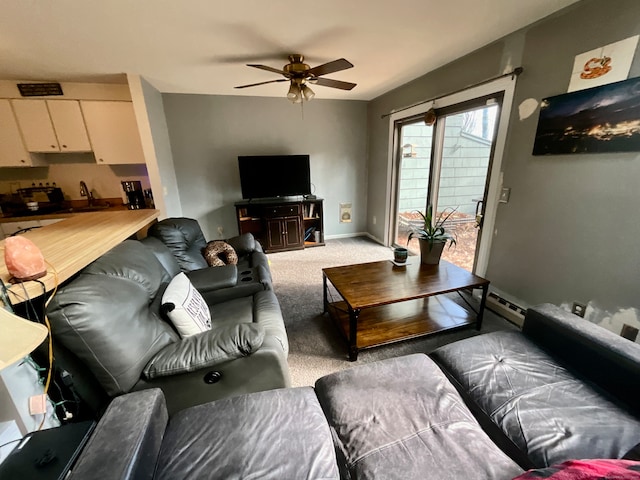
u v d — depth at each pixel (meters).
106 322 1.00
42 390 1.08
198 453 0.89
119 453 0.76
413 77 3.25
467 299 2.70
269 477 0.81
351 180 4.79
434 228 2.48
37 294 0.96
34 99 3.06
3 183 3.48
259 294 1.98
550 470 0.71
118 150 3.32
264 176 4.05
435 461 0.86
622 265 1.65
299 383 1.75
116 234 1.67
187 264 2.25
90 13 1.71
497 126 2.36
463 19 1.92
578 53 1.73
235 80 3.16
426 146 3.89
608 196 1.67
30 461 0.82
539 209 2.08
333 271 2.38
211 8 1.70
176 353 1.16
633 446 0.88
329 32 2.06
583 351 1.21
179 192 4.02
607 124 1.62
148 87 3.12
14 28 1.85
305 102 4.21
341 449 0.92
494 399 1.09
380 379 1.19
